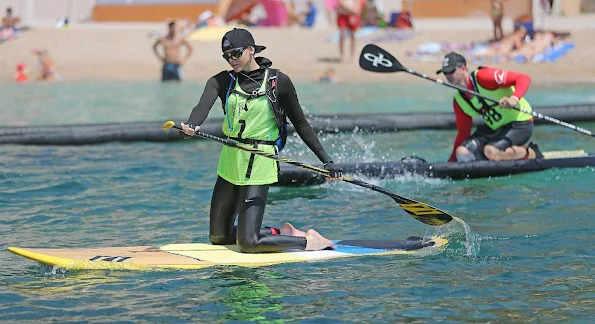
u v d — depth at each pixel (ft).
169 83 244.01
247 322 56.54
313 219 86.89
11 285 63.77
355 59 264.72
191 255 70.59
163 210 90.74
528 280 65.72
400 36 276.41
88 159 120.37
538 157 108.99
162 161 119.55
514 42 262.06
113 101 202.49
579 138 137.08
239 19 313.12
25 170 111.34
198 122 66.59
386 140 138.00
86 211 89.76
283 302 60.39
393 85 228.63
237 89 68.18
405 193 98.32
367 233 81.05
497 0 261.44
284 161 69.10
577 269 68.49
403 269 68.39
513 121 107.14
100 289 62.90
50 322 56.34
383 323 56.49
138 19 347.97
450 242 76.18
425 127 148.36
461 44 267.18
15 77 257.75
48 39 296.92
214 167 115.44
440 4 322.75
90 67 273.54
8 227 82.79
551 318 57.41
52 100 204.74
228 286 63.57
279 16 308.19
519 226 82.58
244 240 70.59
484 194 97.09
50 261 66.90
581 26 284.61
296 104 69.10
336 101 194.39
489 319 57.21
